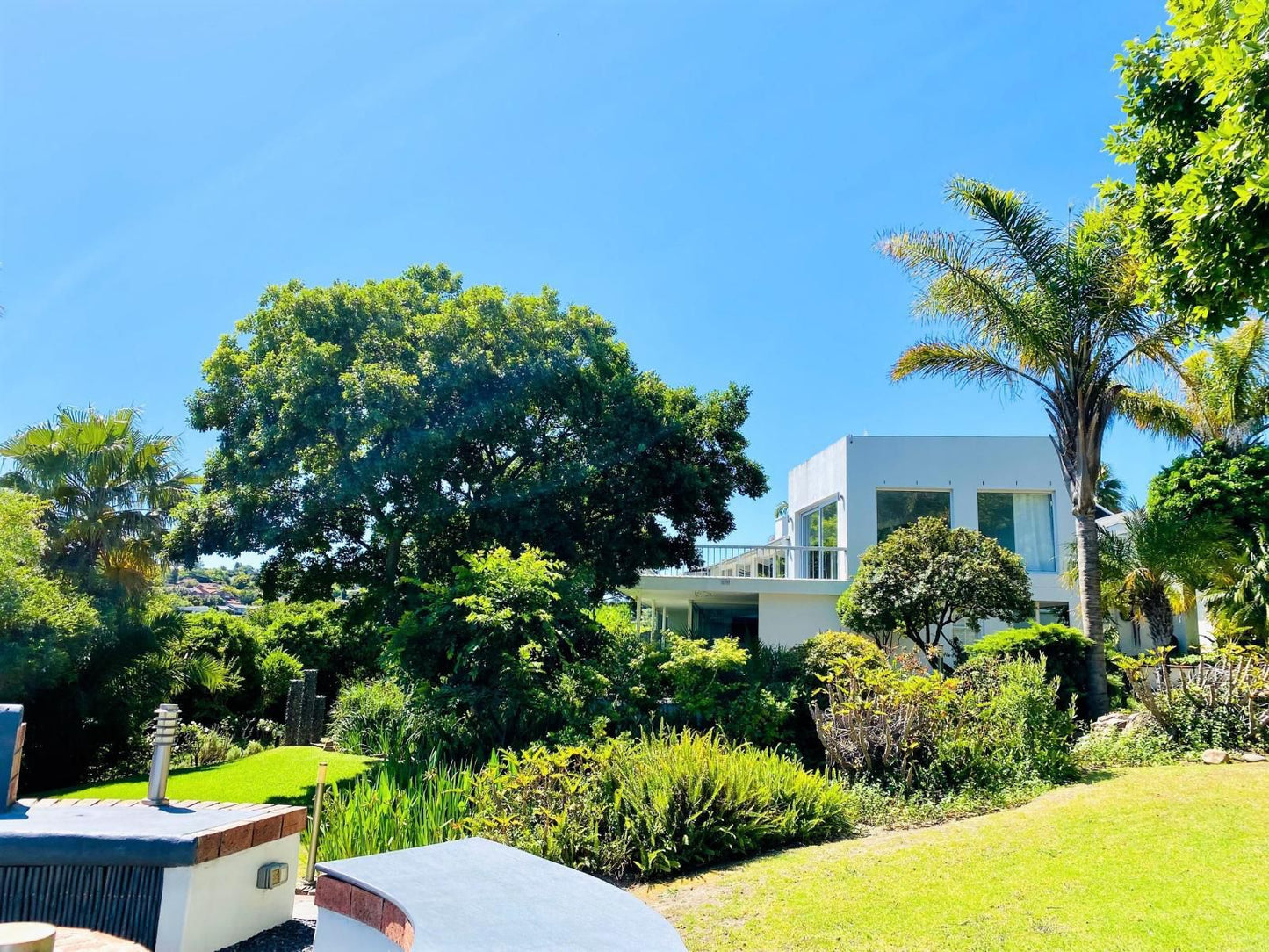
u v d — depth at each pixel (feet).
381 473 43.93
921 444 65.77
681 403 57.88
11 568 34.09
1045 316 41.75
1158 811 21.71
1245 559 50.08
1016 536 64.39
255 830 16.16
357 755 38.63
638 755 24.11
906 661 35.86
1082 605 41.34
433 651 34.68
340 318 44.80
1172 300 20.66
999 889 16.97
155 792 17.31
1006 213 42.55
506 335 48.39
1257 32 16.39
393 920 8.86
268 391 43.91
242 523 45.73
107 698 39.68
